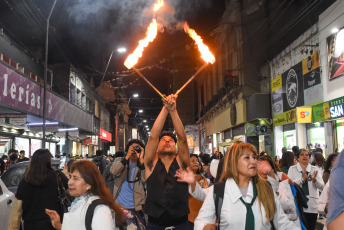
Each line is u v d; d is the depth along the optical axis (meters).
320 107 16.25
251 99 25.56
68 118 21.94
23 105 14.66
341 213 1.66
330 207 1.72
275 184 4.96
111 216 2.95
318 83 17.12
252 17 27.67
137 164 6.25
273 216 2.98
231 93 30.45
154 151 4.29
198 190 4.34
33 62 22.80
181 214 4.11
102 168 13.78
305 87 18.64
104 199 3.05
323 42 16.66
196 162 6.24
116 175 6.29
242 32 28.22
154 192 4.15
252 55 27.94
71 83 29.59
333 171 1.78
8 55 18.28
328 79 16.14
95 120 38.47
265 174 4.92
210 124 46.72
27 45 25.55
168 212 4.07
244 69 27.98
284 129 23.11
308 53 18.55
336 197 1.70
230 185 3.06
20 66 20.06
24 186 4.65
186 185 4.23
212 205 3.09
